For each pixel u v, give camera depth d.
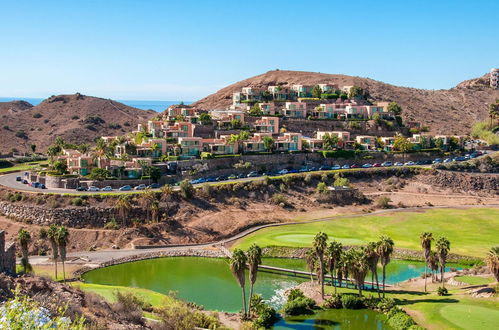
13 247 74.12
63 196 139.88
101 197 140.75
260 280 108.94
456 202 168.38
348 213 157.62
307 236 135.62
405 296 96.38
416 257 122.56
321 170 189.38
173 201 147.00
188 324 72.25
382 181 183.25
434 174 185.12
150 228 135.75
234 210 151.25
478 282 101.19
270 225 145.50
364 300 93.25
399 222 148.38
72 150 189.38
